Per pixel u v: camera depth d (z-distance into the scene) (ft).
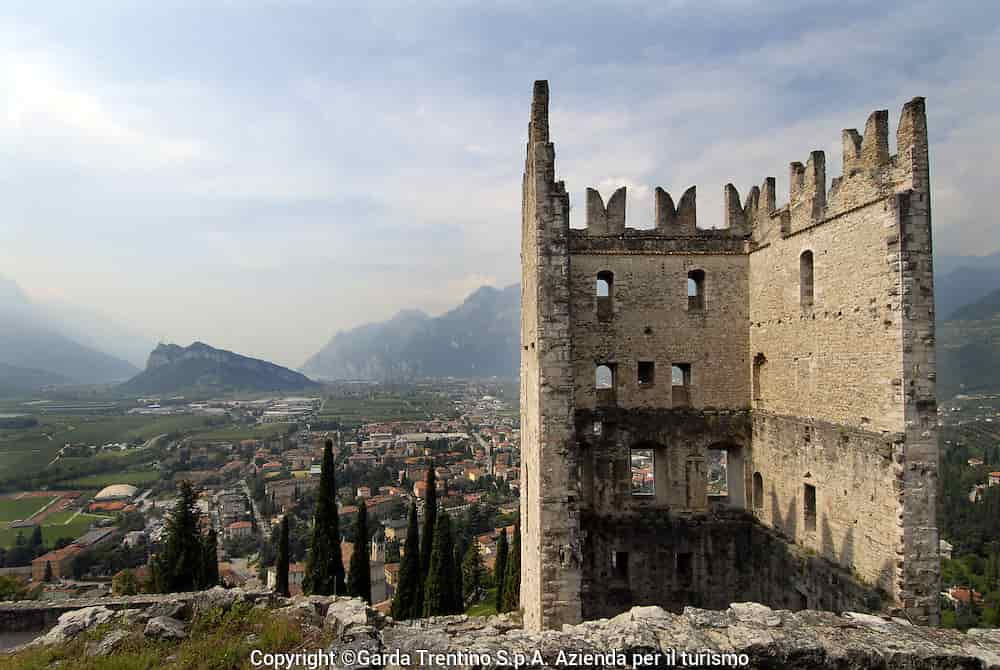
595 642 50.93
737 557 105.60
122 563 314.55
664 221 107.96
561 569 86.07
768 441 100.99
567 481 86.84
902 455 70.33
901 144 72.43
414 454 653.71
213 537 158.61
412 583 158.30
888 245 72.74
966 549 270.87
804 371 90.94
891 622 57.47
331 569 146.92
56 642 58.29
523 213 111.55
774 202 101.71
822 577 83.41
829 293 84.69
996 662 50.29
